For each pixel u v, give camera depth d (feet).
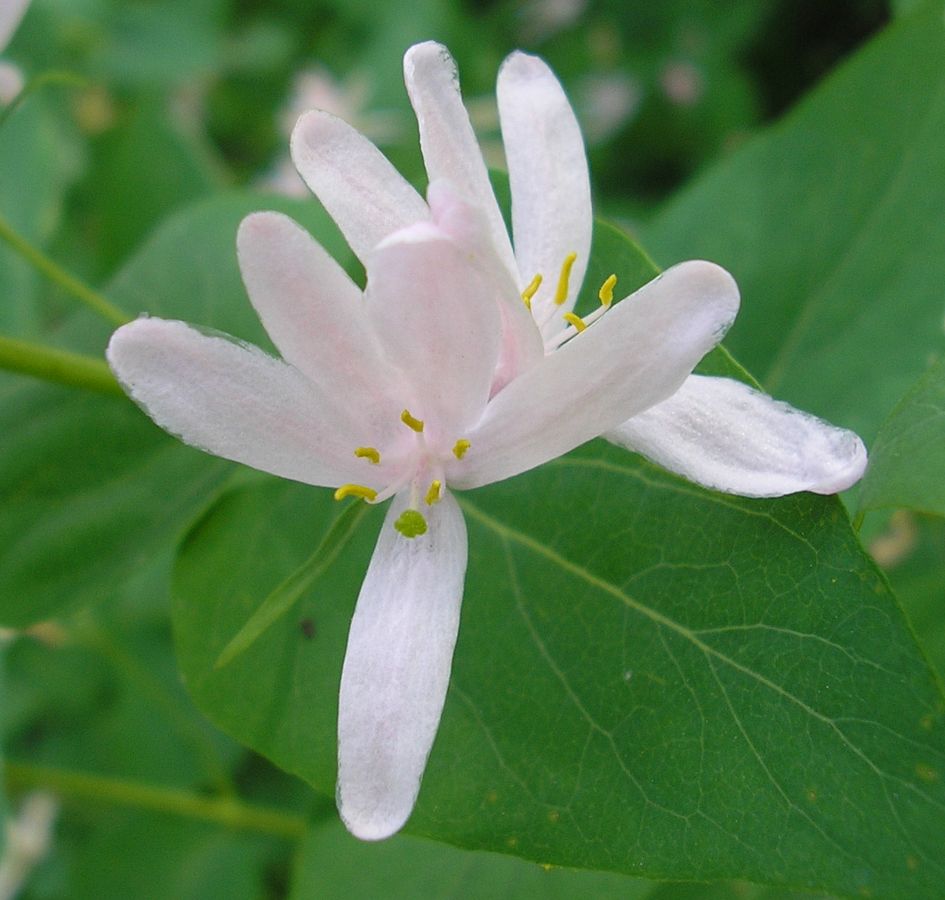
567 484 0.18
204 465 0.23
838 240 0.24
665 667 0.17
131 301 0.25
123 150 0.34
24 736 0.37
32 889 0.36
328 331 0.15
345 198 0.16
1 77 0.32
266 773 0.34
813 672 0.16
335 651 0.19
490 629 0.18
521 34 0.55
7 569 0.23
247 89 0.52
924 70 0.23
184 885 0.30
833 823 0.15
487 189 0.17
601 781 0.17
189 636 0.20
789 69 0.54
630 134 0.52
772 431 0.16
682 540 0.17
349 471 0.16
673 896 0.23
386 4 0.51
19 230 0.31
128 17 0.47
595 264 0.19
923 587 0.25
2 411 0.23
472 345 0.15
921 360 0.22
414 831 0.17
